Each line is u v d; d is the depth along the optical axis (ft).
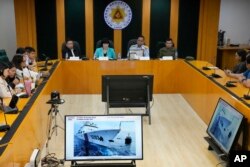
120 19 31.91
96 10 31.65
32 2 30.99
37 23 31.45
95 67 24.88
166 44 27.68
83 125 10.77
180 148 16.29
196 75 21.26
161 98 24.52
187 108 22.43
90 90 25.26
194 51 33.01
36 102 14.33
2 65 17.85
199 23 32.45
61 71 24.44
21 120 11.98
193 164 14.66
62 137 17.29
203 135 17.88
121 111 21.68
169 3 32.01
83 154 10.75
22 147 11.32
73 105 22.71
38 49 31.86
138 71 25.09
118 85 18.67
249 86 16.49
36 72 20.21
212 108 18.03
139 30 32.30
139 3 31.78
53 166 13.50
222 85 17.22
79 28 31.89
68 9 31.50
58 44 31.96
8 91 15.56
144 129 18.67
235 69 21.77
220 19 36.47
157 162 14.84
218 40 35.04
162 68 25.17
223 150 13.97
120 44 32.40
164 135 17.89
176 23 32.40
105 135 10.79
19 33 30.89
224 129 14.44
